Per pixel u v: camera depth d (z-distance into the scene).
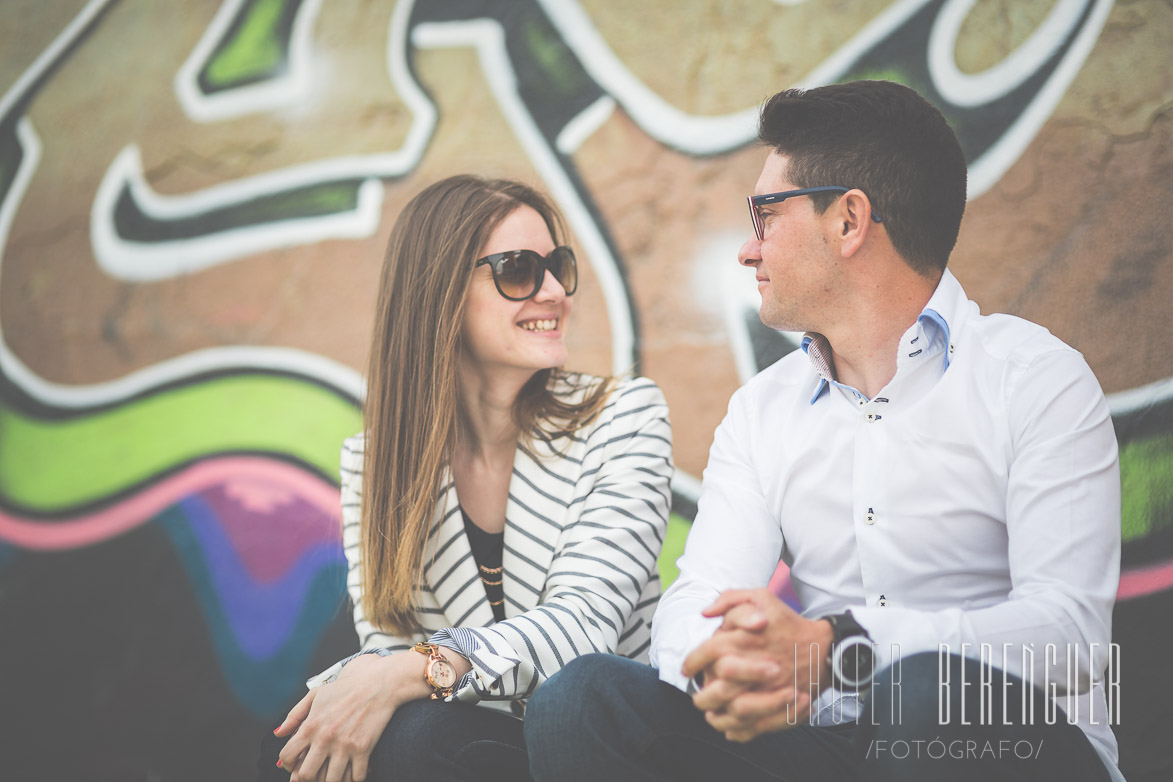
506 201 2.07
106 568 3.62
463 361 2.08
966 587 1.67
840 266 1.73
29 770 3.59
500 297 2.00
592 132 3.18
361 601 2.03
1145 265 2.59
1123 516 2.59
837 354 1.79
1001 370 1.65
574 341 3.17
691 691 1.45
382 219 3.39
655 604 2.05
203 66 3.64
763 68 3.00
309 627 3.36
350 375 3.38
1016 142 2.73
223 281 3.57
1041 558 1.51
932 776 1.30
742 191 3.01
